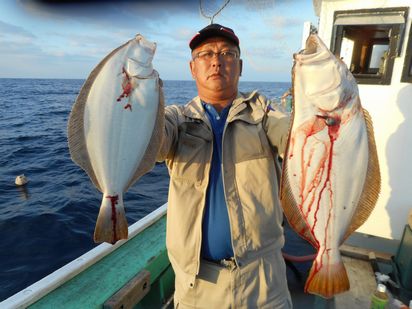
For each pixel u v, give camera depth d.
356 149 1.73
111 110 1.61
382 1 3.04
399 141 3.20
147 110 1.66
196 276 1.89
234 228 1.78
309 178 1.75
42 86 84.31
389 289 2.85
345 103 1.71
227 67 1.88
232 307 1.83
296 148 1.72
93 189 8.18
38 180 8.93
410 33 2.98
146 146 1.68
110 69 1.62
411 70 3.05
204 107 1.98
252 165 1.81
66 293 2.16
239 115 1.85
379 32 3.45
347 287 1.72
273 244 1.88
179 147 1.87
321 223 1.77
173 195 1.89
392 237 3.36
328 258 1.76
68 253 5.33
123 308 2.12
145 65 1.67
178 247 1.87
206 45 1.87
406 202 3.26
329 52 1.72
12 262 5.05
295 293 2.82
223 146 1.83
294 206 1.79
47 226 6.16
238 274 1.81
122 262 2.53
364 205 1.78
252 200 1.79
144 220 3.16
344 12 3.18
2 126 18.59
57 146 13.24
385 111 3.21
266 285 1.83
